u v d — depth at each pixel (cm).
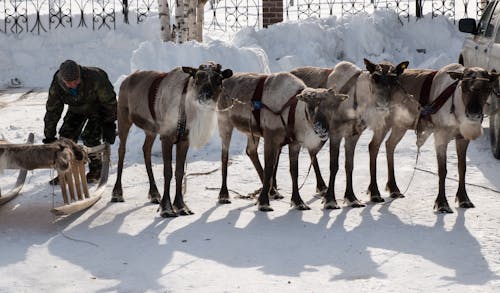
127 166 1166
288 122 903
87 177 1075
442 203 902
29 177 1105
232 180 1077
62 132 1049
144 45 1484
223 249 778
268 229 847
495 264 720
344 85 932
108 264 741
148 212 925
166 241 808
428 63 1867
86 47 2134
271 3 2089
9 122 1485
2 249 789
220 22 2373
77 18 2208
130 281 694
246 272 711
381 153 1212
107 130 1027
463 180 923
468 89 862
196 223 873
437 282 677
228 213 915
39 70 2089
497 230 823
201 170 1134
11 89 1977
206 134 895
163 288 675
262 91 929
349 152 944
